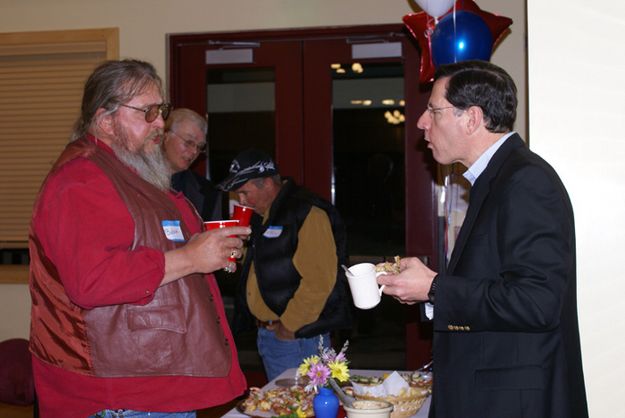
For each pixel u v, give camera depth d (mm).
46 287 1922
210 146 5023
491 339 1803
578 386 1819
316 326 3400
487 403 1788
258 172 3461
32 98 5055
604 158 2162
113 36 4922
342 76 4887
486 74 1910
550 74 2186
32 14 4984
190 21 4887
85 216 1815
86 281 1778
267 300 3436
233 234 1961
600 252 2156
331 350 2443
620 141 2154
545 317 1688
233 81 4988
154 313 1907
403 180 4859
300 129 4926
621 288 2150
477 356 1811
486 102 1893
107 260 1795
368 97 4863
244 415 2555
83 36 4941
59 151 5043
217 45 4961
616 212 2152
